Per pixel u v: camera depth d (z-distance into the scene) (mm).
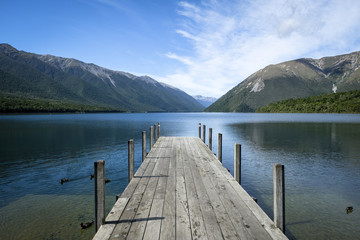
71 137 32094
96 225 4359
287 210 8453
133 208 5125
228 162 16359
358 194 10117
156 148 13938
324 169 14516
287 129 43188
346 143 25484
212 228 4254
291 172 13805
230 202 5504
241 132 38562
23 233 6879
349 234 6809
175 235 4004
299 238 6625
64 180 12312
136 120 85750
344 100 128875
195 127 51125
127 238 3900
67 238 6582
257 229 4234
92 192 10539
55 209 8602
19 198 9773
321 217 7879
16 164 16406
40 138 30953
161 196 5891
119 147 23625
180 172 8320
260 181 11914
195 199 5691
